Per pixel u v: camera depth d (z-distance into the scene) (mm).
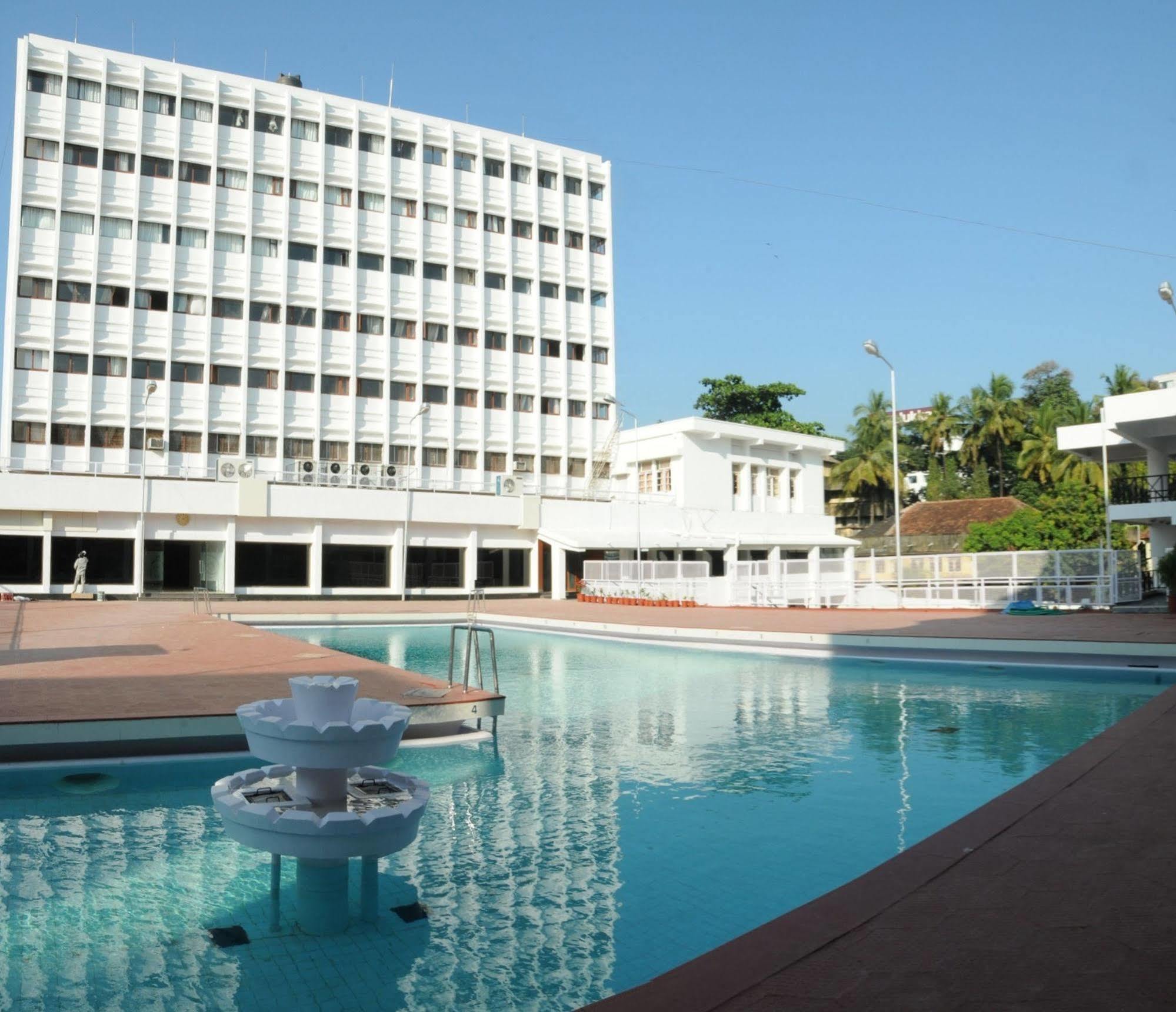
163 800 8398
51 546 38656
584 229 58531
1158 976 3830
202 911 5816
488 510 47688
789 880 6359
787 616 28844
